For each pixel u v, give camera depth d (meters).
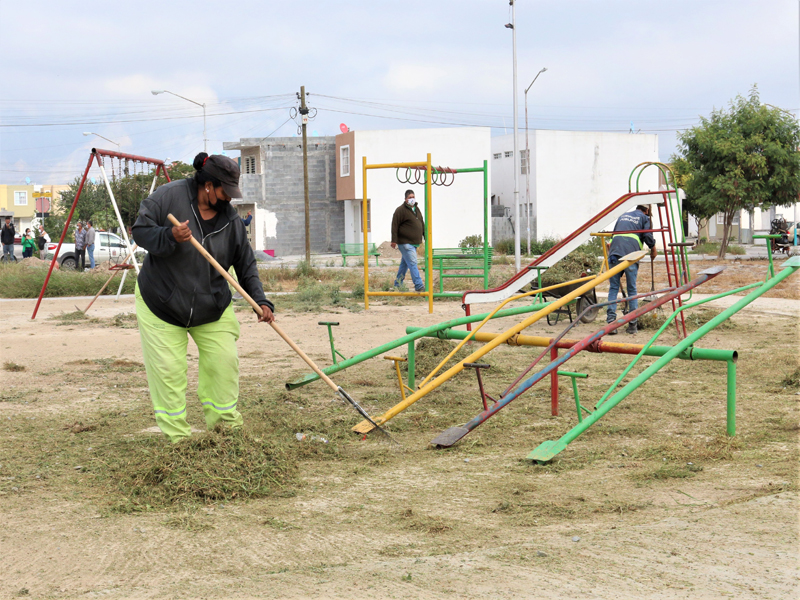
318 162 52.19
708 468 4.86
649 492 4.37
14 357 9.95
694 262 30.23
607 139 51.81
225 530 3.96
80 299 18.33
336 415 6.71
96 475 4.99
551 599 2.87
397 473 5.03
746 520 3.69
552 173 50.94
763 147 32.22
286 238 52.06
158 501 4.45
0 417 6.71
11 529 4.00
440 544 3.65
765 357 9.10
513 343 6.79
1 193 93.62
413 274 16.28
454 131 49.50
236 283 5.28
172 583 3.26
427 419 6.50
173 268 5.24
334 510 4.27
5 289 19.59
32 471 5.09
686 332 11.12
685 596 2.85
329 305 16.03
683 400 7.04
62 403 7.32
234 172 5.27
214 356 5.56
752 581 2.96
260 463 4.87
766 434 5.70
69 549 3.71
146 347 5.35
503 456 5.38
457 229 50.09
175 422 5.41
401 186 49.72
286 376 8.59
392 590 3.03
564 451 5.45
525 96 43.19
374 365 9.22
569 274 12.06
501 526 3.90
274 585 3.16
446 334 7.34
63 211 65.88
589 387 7.75
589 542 3.50
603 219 10.90
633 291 11.16
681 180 47.47
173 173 53.31
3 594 3.19
